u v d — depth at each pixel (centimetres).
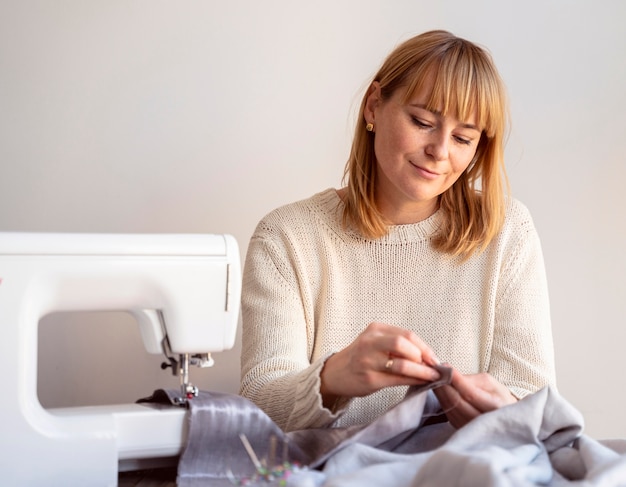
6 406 117
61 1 240
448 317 175
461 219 175
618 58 249
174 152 243
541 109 247
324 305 175
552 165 248
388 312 176
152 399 137
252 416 123
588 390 251
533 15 247
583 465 108
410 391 127
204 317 131
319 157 246
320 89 245
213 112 243
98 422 120
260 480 104
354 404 168
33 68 240
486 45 246
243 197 245
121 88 241
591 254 250
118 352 246
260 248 177
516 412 113
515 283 177
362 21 245
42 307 123
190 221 244
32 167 241
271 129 244
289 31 244
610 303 250
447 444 110
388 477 97
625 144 249
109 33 241
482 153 173
